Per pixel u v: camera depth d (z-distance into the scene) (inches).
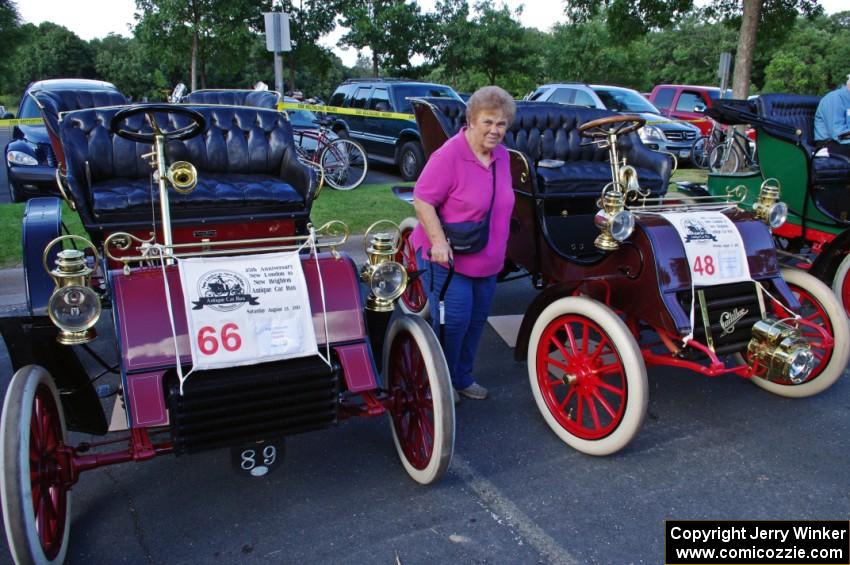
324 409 107.7
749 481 123.0
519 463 128.2
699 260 131.7
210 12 714.2
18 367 104.0
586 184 176.2
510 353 179.8
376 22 872.3
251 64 1408.7
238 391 100.6
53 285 125.3
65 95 214.5
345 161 371.6
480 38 941.8
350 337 110.5
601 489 120.0
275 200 160.4
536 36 1159.6
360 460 128.5
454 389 153.6
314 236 112.7
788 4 433.1
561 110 209.3
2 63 1092.5
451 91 455.5
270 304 105.0
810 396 154.4
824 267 181.9
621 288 137.2
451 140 129.4
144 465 126.0
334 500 116.0
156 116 174.9
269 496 117.0
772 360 127.5
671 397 155.6
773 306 139.3
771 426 142.6
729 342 134.3
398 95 435.2
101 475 122.3
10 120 325.7
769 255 139.9
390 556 102.5
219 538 106.2
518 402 152.9
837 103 237.0
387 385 126.2
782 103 254.7
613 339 122.3
